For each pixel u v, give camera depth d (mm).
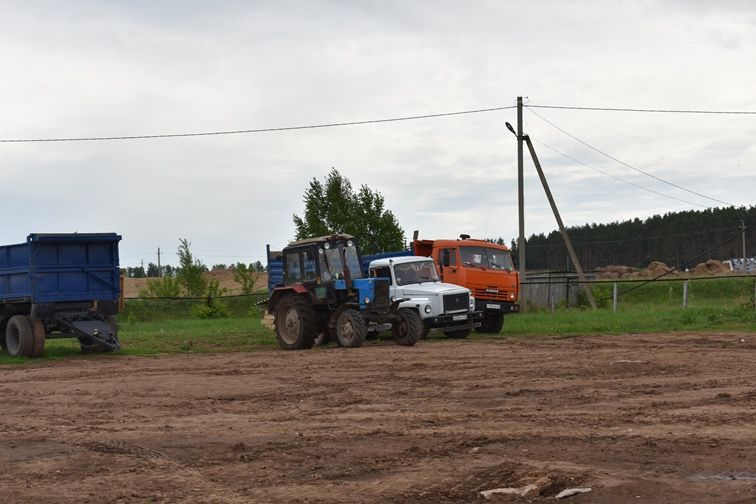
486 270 26547
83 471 7961
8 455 8805
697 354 17328
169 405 12156
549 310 37562
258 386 14000
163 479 7516
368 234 40219
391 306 22719
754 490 6527
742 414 9930
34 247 20688
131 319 42438
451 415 10469
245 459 8258
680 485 6730
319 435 9398
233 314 46844
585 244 124312
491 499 6457
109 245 21719
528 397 11852
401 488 6918
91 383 15039
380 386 13562
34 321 20875
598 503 6277
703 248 116188
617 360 16375
